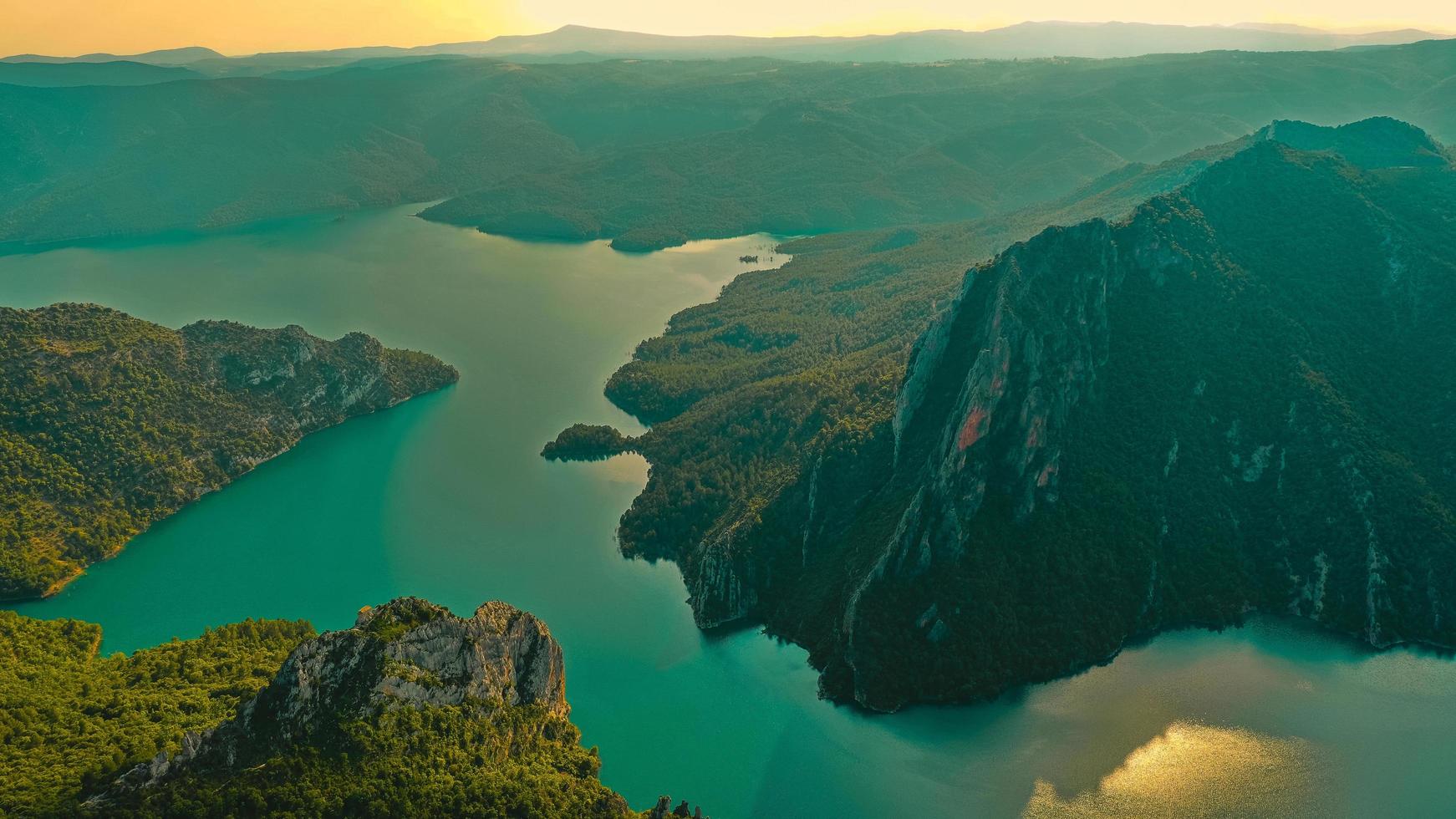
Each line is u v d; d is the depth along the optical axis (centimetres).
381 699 16312
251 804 14212
